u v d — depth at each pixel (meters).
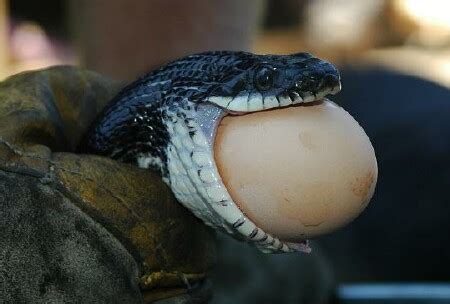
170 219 0.56
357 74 1.20
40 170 0.55
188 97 0.56
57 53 2.22
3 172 0.55
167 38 1.04
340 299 0.83
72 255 0.54
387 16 2.74
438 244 1.02
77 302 0.54
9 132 0.56
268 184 0.54
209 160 0.55
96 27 1.06
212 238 0.59
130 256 0.55
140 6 1.03
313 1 2.73
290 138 0.54
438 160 1.04
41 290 0.54
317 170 0.54
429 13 2.74
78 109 0.61
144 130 0.58
